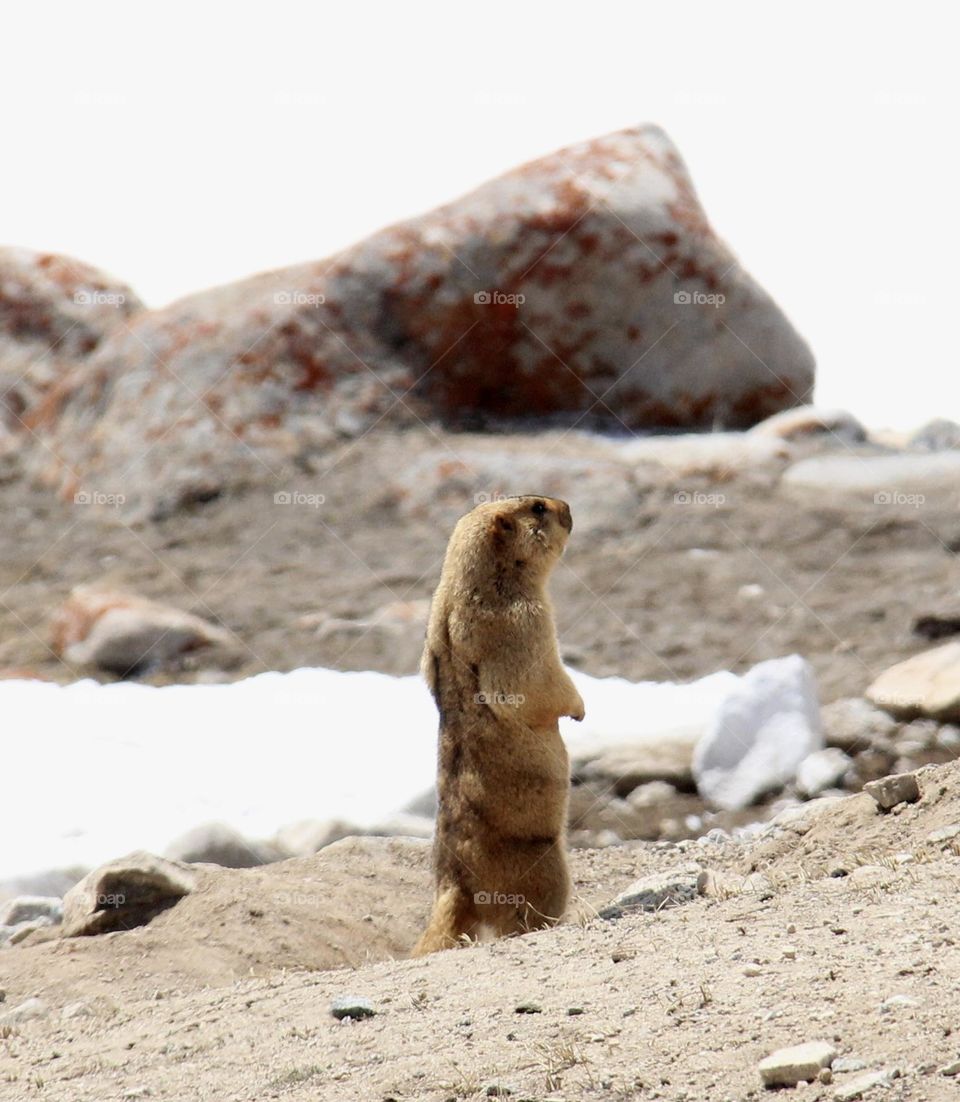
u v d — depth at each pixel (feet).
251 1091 51.67
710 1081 44.65
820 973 51.24
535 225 207.62
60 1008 74.02
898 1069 42.73
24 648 162.61
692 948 57.67
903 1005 46.57
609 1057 47.62
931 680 123.95
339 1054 53.47
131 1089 54.85
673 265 206.90
